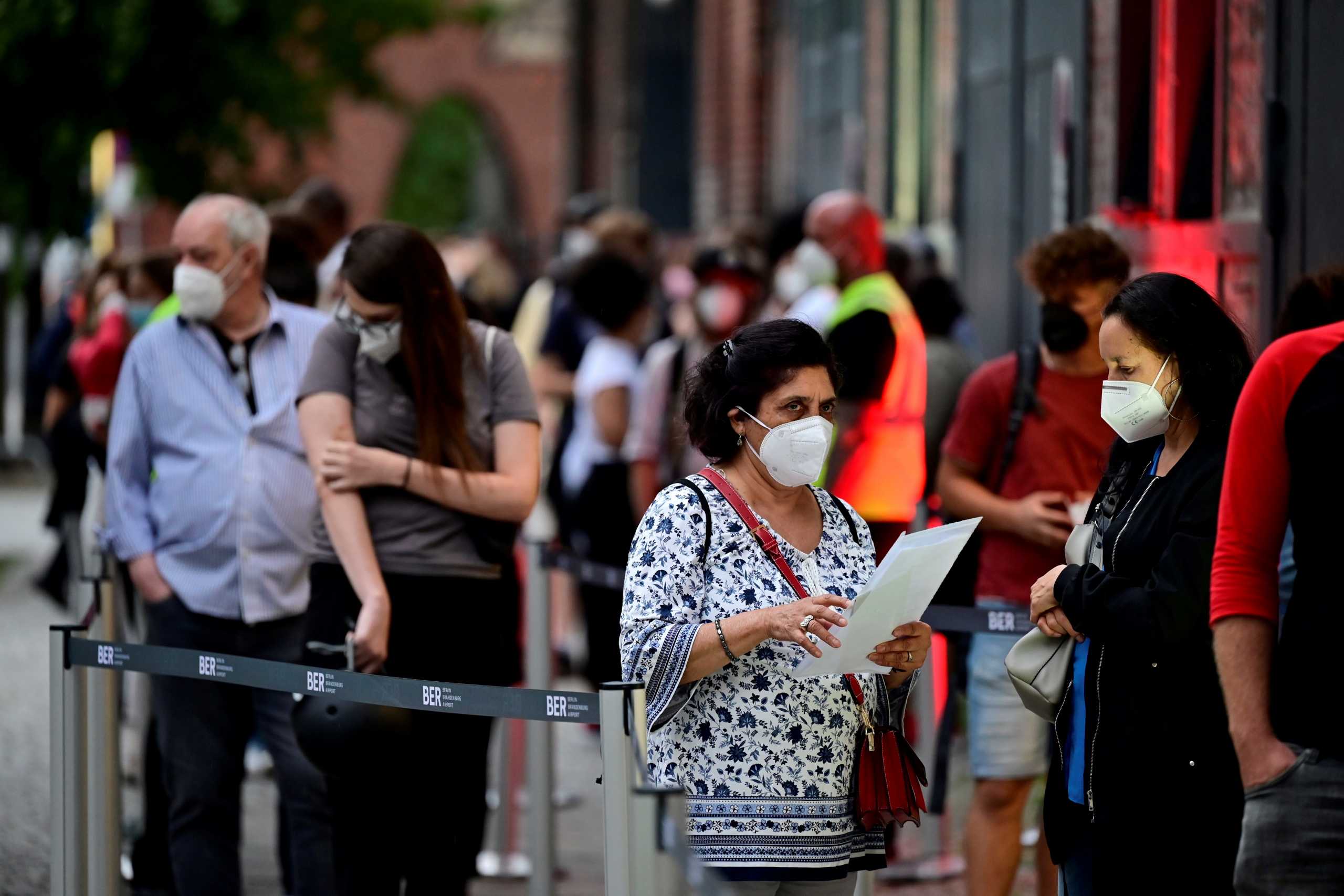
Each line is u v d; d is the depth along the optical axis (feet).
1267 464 40.06
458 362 56.65
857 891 52.37
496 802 91.81
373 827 55.83
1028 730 60.23
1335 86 71.36
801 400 44.83
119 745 57.26
